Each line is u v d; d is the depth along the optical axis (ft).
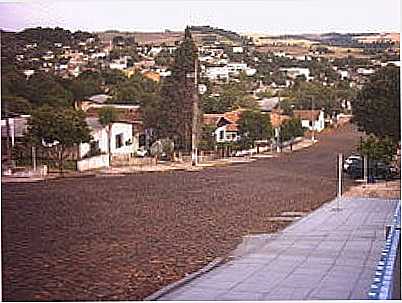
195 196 21.74
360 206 21.70
